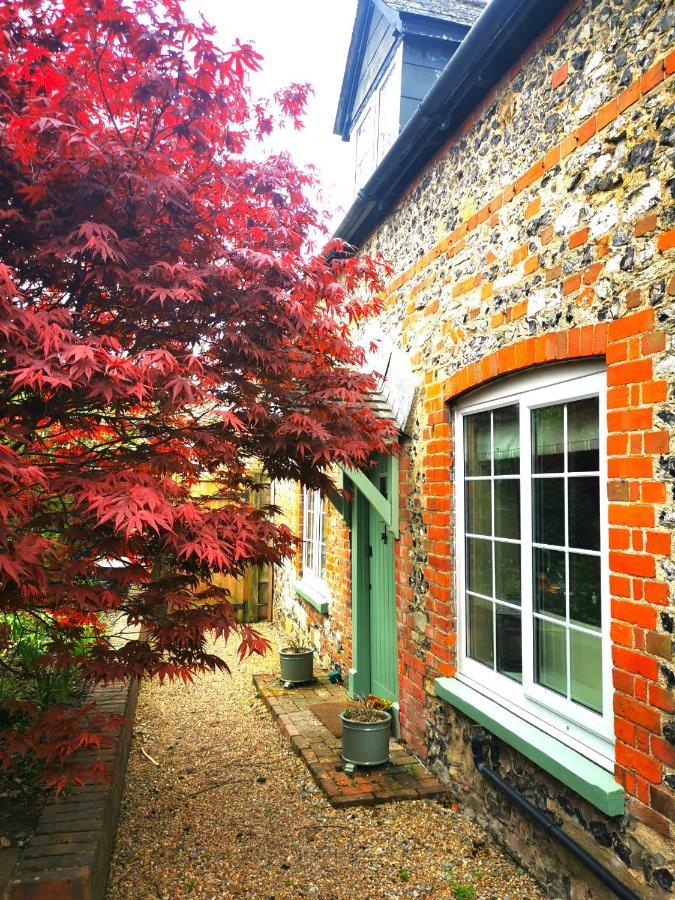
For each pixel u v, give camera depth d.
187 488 3.29
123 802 3.95
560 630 3.05
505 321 3.40
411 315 4.71
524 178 3.26
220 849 3.40
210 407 2.91
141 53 2.67
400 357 4.88
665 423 2.32
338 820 3.69
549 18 3.09
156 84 2.69
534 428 3.29
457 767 3.87
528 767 3.12
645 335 2.42
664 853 2.28
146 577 2.86
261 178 3.29
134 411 3.31
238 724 5.41
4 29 2.62
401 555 4.80
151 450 3.13
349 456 3.42
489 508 3.76
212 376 3.01
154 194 2.75
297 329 3.15
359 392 3.67
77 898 2.27
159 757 4.70
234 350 3.15
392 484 4.84
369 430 3.83
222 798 4.01
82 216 2.74
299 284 3.05
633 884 2.41
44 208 2.72
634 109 2.52
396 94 5.61
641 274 2.45
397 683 4.99
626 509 2.48
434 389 4.23
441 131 4.07
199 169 3.10
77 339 2.50
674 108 2.32
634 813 2.42
